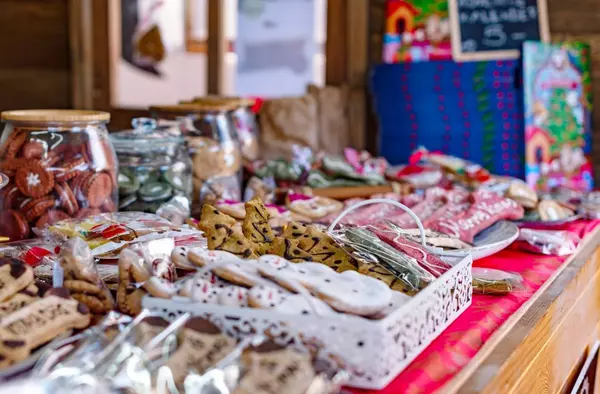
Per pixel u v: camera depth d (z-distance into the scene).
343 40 3.45
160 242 1.23
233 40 3.75
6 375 0.90
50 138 1.57
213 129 2.09
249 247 1.25
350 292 1.05
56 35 4.08
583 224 2.22
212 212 1.29
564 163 3.07
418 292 1.17
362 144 3.45
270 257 1.12
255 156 2.57
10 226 1.57
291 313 1.00
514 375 1.19
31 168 1.55
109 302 1.15
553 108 3.04
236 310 1.01
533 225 2.12
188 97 3.98
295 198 2.01
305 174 2.44
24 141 1.57
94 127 1.63
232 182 2.11
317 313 0.99
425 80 3.14
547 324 1.43
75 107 4.07
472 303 1.41
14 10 4.10
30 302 1.03
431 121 3.15
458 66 3.08
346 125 3.36
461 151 3.12
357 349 0.97
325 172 2.50
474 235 1.87
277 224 1.81
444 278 1.20
